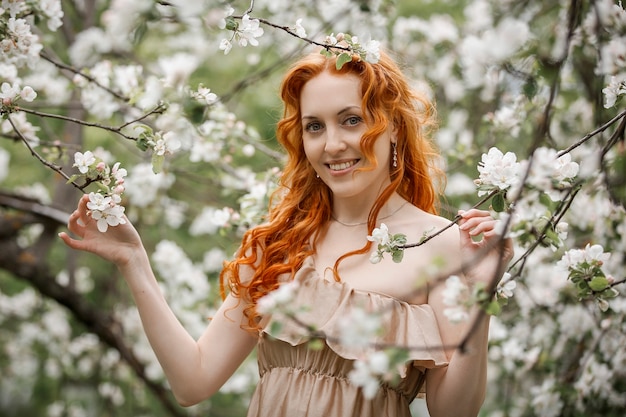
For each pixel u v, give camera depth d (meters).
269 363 2.02
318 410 1.88
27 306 5.21
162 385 4.69
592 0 1.99
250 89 4.78
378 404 1.89
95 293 5.46
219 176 3.62
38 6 2.21
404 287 1.93
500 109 3.49
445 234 1.99
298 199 2.19
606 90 2.03
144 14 1.74
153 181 3.67
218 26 1.90
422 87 2.58
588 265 1.96
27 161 5.41
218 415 4.86
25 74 3.62
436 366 1.86
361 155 1.99
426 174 2.20
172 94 1.91
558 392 2.86
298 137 2.21
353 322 1.32
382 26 3.21
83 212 1.97
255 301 2.08
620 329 2.69
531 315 3.32
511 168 1.78
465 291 1.53
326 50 2.00
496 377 3.65
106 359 5.15
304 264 2.01
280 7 3.62
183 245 5.18
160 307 2.04
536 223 1.72
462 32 3.93
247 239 2.17
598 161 1.85
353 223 2.11
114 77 2.98
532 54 2.34
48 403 5.62
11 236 4.39
